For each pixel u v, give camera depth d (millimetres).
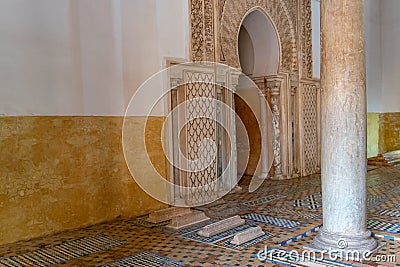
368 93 9711
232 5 5727
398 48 9984
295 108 7199
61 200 3920
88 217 4141
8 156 3543
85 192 4125
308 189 5859
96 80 4238
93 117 4207
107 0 4328
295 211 4465
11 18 3584
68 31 4012
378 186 5992
